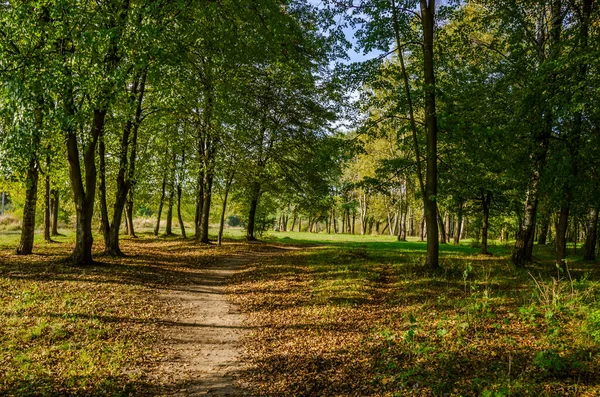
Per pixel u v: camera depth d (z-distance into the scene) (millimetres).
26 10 9758
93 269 13984
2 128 10125
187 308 10336
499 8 15789
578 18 14148
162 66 12133
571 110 10484
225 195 25891
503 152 13945
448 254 22500
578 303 8133
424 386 5387
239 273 15938
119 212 18359
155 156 25453
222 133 20984
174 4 11938
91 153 14656
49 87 9414
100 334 7637
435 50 15359
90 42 9695
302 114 26281
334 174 27953
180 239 30188
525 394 4820
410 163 14672
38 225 38281
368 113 16172
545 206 16234
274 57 13789
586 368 5395
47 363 6199
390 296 10812
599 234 26562
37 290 10445
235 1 11766
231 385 5906
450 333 7328
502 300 9430
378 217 59156
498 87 16203
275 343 7691
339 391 5566
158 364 6621
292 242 33312
